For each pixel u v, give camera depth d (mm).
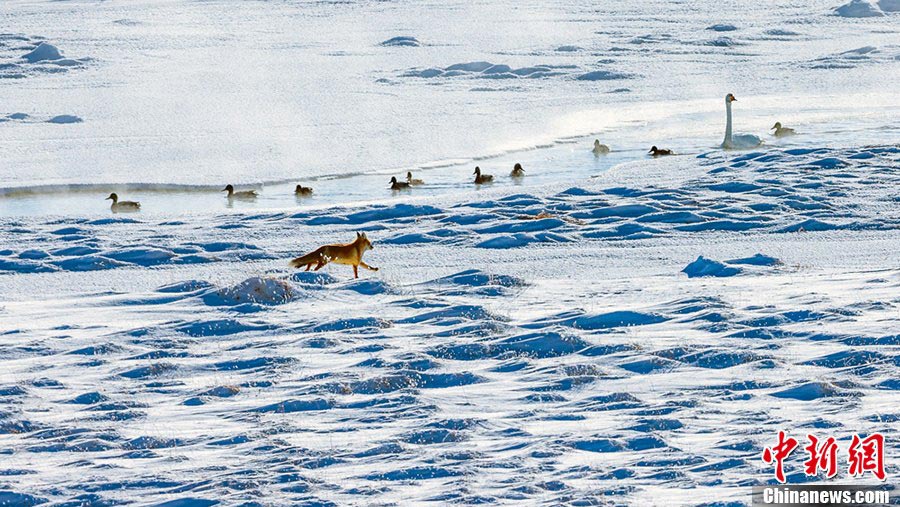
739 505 23344
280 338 49906
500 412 35719
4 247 89625
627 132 170125
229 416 36656
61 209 116438
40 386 42188
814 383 36062
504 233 91125
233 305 58875
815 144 148625
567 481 26719
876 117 176250
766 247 79812
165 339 50344
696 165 126500
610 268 73188
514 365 42688
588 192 109062
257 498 26172
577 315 51594
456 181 130125
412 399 37281
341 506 25406
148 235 94812
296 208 110688
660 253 78688
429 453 30234
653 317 50250
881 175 111750
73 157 150625
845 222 89688
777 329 46375
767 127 169625
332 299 59562
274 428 34062
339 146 156875
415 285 63344
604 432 31641
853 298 52969
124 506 26234
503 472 28094
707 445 29672
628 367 41750
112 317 56750
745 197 102500
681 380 38969
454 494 25844
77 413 37594
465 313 53188
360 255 68250
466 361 44062
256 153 151625
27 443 33500
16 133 175500
